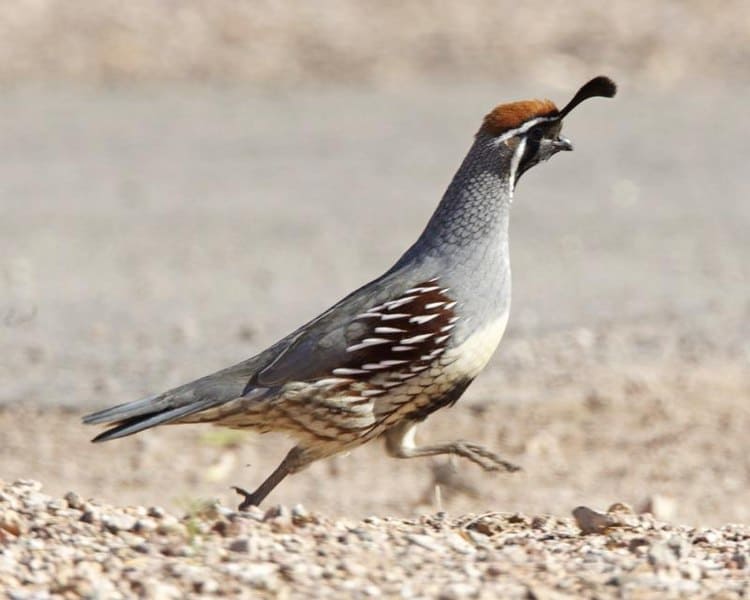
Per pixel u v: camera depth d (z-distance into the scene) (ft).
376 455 40.88
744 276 56.90
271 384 28.14
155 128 84.84
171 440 41.11
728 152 80.28
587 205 69.72
